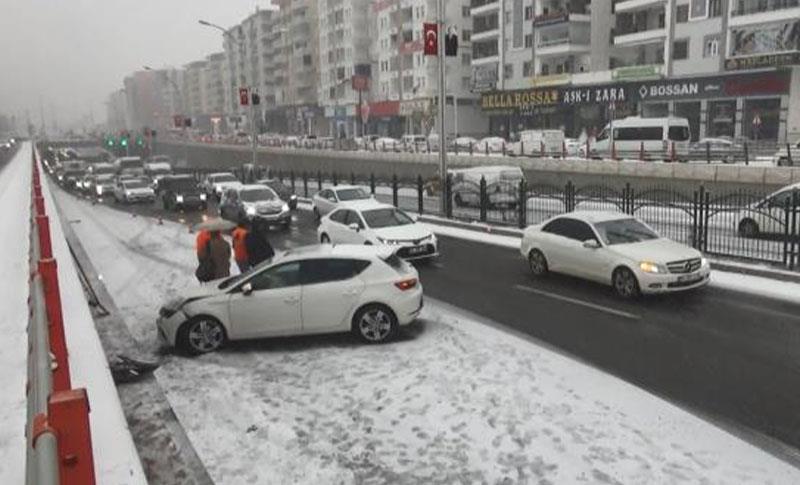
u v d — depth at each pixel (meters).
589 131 59.00
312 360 9.67
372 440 6.89
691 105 50.31
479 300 13.31
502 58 68.62
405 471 6.24
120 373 9.23
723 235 17.02
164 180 36.16
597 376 8.56
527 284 14.61
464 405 7.64
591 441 6.68
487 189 25.33
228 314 10.52
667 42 50.56
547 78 61.44
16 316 11.74
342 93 100.19
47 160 89.12
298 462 6.49
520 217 22.33
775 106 44.38
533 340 10.42
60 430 3.28
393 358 9.52
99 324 12.31
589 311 12.12
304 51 113.00
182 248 21.28
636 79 52.81
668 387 8.29
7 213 31.09
